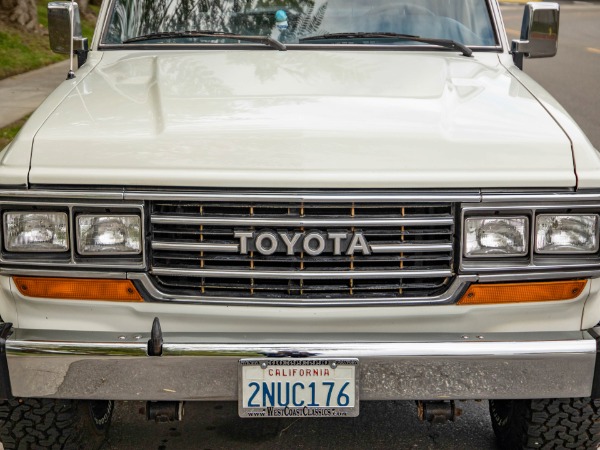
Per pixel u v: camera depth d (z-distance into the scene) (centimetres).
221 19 445
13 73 1409
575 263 314
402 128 322
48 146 314
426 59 411
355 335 316
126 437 404
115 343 306
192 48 433
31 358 308
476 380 309
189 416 425
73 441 357
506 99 355
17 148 315
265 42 429
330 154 310
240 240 309
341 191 306
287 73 379
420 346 305
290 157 309
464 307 318
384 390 308
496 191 309
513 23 2794
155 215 308
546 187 310
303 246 309
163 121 326
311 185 304
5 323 318
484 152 314
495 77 388
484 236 312
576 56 1912
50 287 317
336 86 362
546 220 312
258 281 316
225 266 313
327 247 310
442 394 310
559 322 325
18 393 312
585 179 310
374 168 307
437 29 444
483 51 439
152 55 425
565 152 315
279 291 316
